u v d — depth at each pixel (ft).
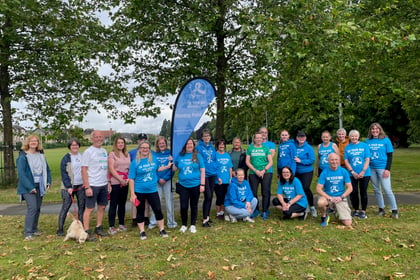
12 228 21.70
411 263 13.91
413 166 53.67
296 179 22.17
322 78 30.89
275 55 23.18
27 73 43.01
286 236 18.06
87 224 19.03
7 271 14.15
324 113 36.45
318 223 20.94
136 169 18.43
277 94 34.78
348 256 14.84
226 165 22.48
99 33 38.73
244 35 32.91
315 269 13.52
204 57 33.71
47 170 20.76
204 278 12.98
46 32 40.75
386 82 33.53
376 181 22.27
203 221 20.85
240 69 37.40
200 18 30.42
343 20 23.17
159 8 31.71
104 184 19.33
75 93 38.93
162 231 18.95
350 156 22.47
